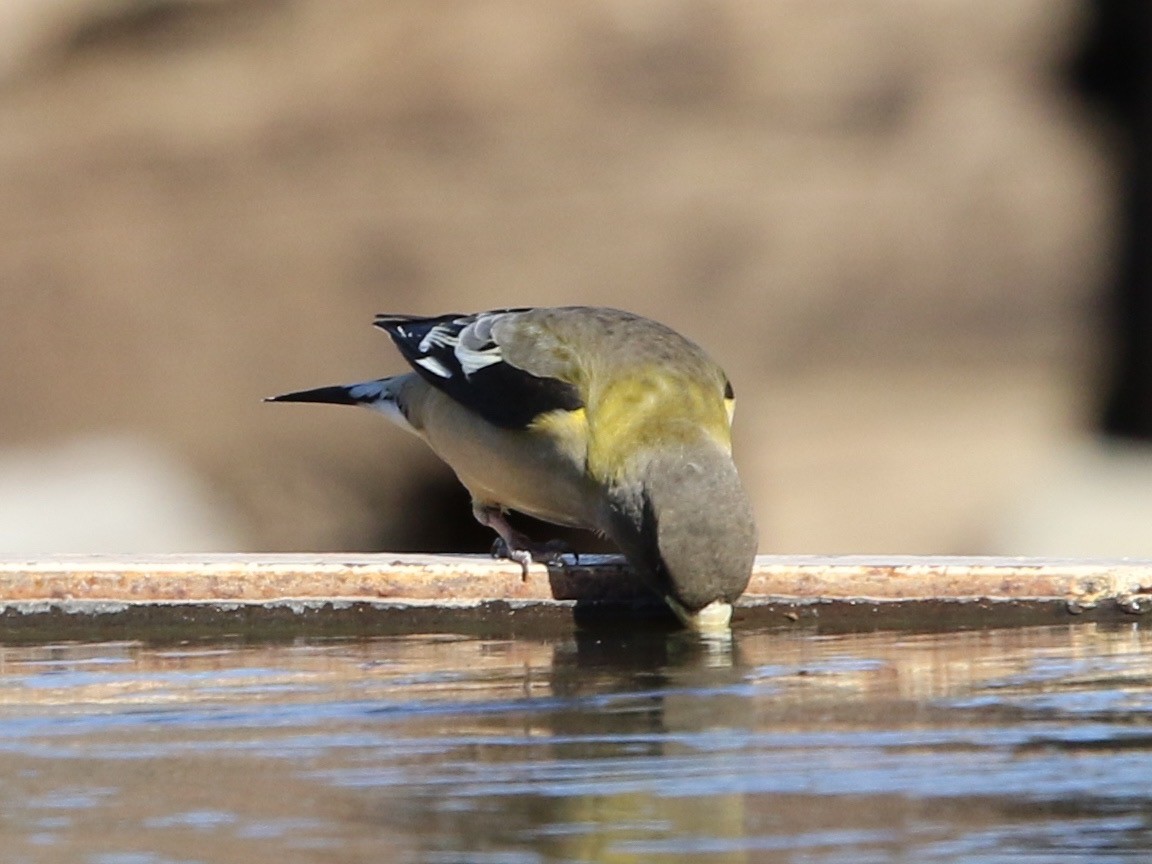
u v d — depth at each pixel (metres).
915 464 17.94
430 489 17.86
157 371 17.67
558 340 7.15
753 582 6.10
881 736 4.12
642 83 17.98
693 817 3.44
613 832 3.35
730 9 18.06
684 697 4.66
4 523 16.52
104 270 17.67
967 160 18.61
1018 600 6.00
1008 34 18.81
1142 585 5.95
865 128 18.38
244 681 5.00
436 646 5.73
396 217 17.66
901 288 18.41
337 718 4.42
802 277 18.12
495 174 17.77
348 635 6.02
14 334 17.72
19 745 4.12
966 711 4.41
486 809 3.50
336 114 17.73
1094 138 19.06
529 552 6.50
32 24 17.55
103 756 4.00
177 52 17.83
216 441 17.66
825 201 18.19
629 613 6.21
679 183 17.92
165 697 4.74
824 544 17.62
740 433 17.91
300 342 17.62
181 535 16.97
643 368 6.91
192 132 17.67
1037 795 3.58
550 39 17.88
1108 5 19.02
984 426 18.36
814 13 18.23
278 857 3.18
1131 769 3.78
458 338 7.41
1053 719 4.30
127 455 17.47
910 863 3.14
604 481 6.59
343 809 3.52
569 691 4.78
